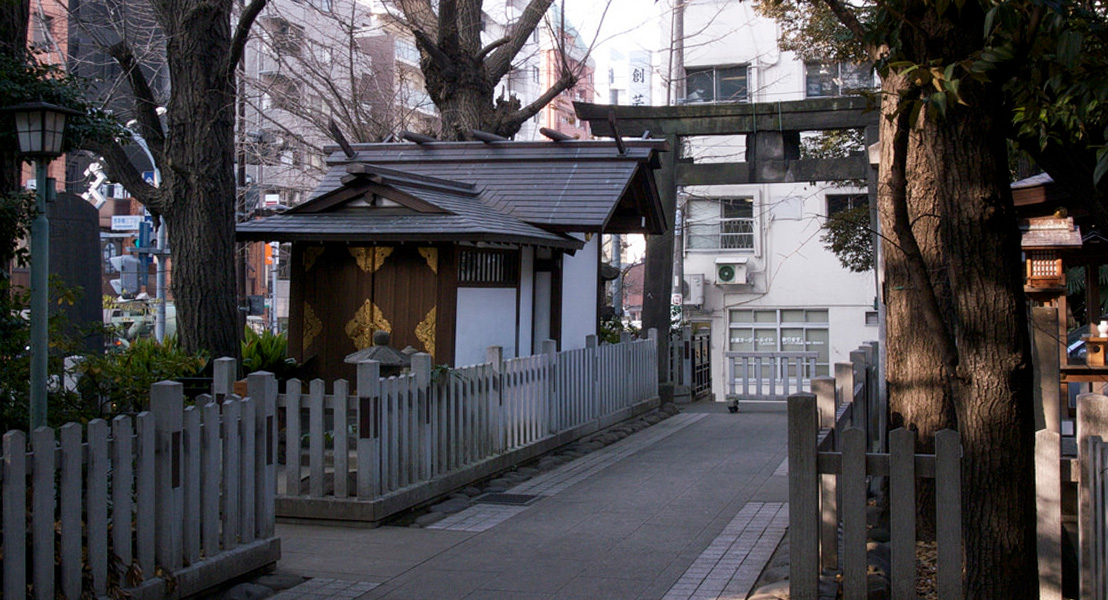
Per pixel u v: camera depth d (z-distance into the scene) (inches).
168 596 216.1
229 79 430.3
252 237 441.4
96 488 200.2
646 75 1246.9
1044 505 213.8
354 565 268.2
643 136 576.4
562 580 254.8
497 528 312.3
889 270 297.0
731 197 1216.2
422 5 771.4
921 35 176.4
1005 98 199.2
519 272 492.4
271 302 1094.4
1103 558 195.0
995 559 171.3
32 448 190.5
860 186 845.2
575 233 547.2
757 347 1224.2
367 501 306.7
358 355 389.4
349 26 837.2
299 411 317.4
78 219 454.9
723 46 1179.9
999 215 169.8
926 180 282.5
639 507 343.9
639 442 503.2
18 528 183.8
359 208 457.1
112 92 517.7
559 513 334.6
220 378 314.0
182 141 421.1
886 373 305.7
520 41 751.1
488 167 547.5
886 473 209.6
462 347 443.5
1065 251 358.0
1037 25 161.6
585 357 504.4
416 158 564.4
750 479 395.5
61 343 267.0
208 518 232.2
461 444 367.2
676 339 687.1
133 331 672.4
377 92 974.4
